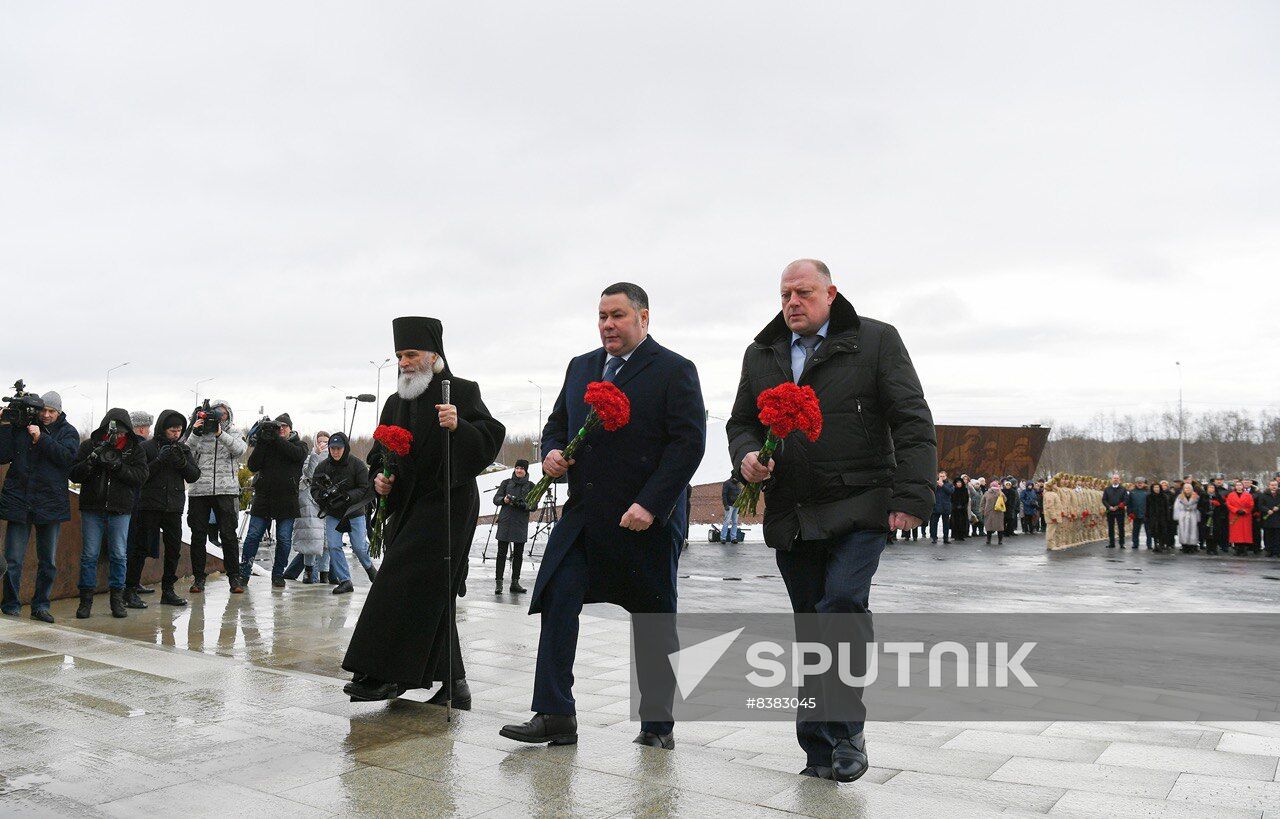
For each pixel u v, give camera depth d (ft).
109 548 29.35
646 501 13.23
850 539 12.50
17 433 27.40
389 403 17.33
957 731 17.02
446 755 12.27
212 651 24.04
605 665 23.52
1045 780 13.61
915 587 46.83
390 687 15.38
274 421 38.78
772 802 10.44
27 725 13.66
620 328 14.14
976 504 105.29
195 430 35.63
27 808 10.08
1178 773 14.02
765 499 13.15
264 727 13.65
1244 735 16.80
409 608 15.30
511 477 40.14
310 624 28.55
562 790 10.84
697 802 10.40
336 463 36.99
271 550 62.59
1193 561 69.26
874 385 12.67
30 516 27.37
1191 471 326.24
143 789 10.78
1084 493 95.96
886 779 13.46
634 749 12.83
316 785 10.98
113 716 14.24
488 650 25.22
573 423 14.60
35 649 19.67
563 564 13.79
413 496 16.47
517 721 14.38
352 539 37.50
